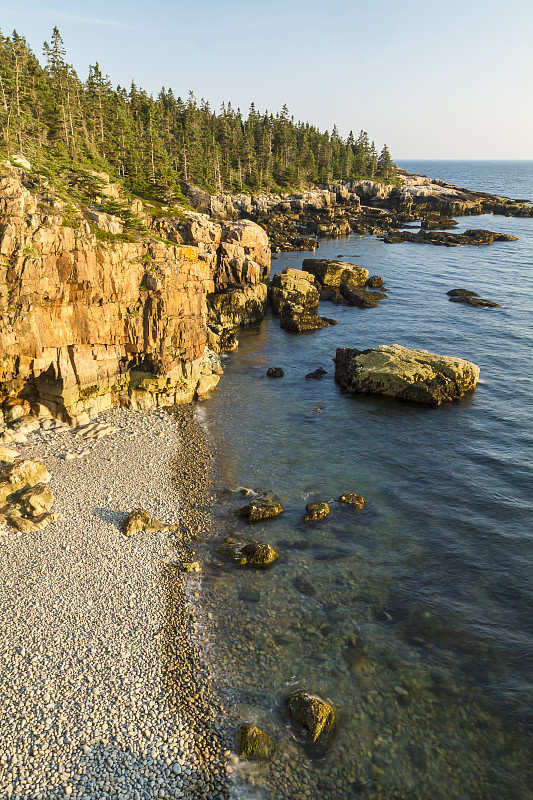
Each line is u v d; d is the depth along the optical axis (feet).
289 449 159.74
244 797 66.64
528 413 181.98
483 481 141.59
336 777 69.41
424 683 83.15
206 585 103.65
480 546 116.06
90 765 68.74
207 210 462.60
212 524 123.24
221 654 87.76
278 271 399.44
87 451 149.59
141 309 171.63
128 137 398.01
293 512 128.47
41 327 150.00
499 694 81.05
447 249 508.53
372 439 166.20
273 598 100.89
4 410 160.76
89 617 92.53
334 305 333.01
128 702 77.77
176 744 72.43
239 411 186.09
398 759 71.72
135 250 168.76
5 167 186.29
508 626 94.43
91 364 165.99
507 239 545.44
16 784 65.87
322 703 77.20
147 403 182.19
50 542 110.93
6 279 140.77
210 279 283.79
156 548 112.88
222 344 252.62
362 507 130.41
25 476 127.44
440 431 170.81
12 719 73.77
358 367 205.26
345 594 102.27
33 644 86.07
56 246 147.74
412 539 118.73
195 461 150.00
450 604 99.66
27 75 314.55
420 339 260.62
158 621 93.30
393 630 93.56
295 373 224.53
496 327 275.80
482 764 70.90
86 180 220.02
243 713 77.82
